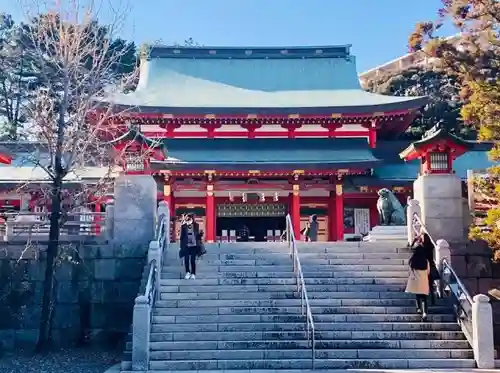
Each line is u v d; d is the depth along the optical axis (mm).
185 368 12875
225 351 13359
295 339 13945
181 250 16188
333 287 15930
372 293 15625
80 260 17609
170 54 44094
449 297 15281
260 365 12938
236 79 42594
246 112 34406
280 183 34281
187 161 33000
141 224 17969
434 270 14867
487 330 13125
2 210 32500
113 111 27016
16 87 34750
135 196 18109
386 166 37062
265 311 14922
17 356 15781
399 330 14250
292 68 43469
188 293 15516
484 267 16984
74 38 18125
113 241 17812
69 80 18391
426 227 17828
